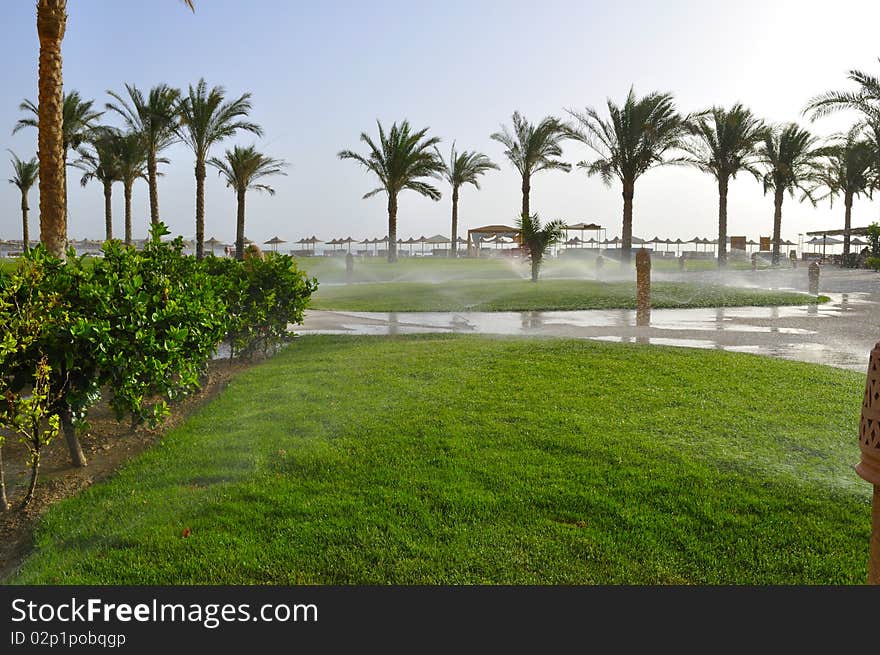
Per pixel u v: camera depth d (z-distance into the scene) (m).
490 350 9.48
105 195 43.91
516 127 36.09
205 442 5.29
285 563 3.32
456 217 50.84
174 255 7.17
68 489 4.49
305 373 8.02
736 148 33.03
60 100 13.09
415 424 5.57
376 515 3.81
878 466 1.97
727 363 8.34
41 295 4.46
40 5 12.67
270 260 9.32
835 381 7.32
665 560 3.34
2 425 4.09
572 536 3.55
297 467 4.63
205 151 33.28
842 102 27.80
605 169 32.66
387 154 37.50
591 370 7.88
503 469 4.52
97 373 4.76
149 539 3.58
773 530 3.63
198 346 5.57
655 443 5.04
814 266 21.59
